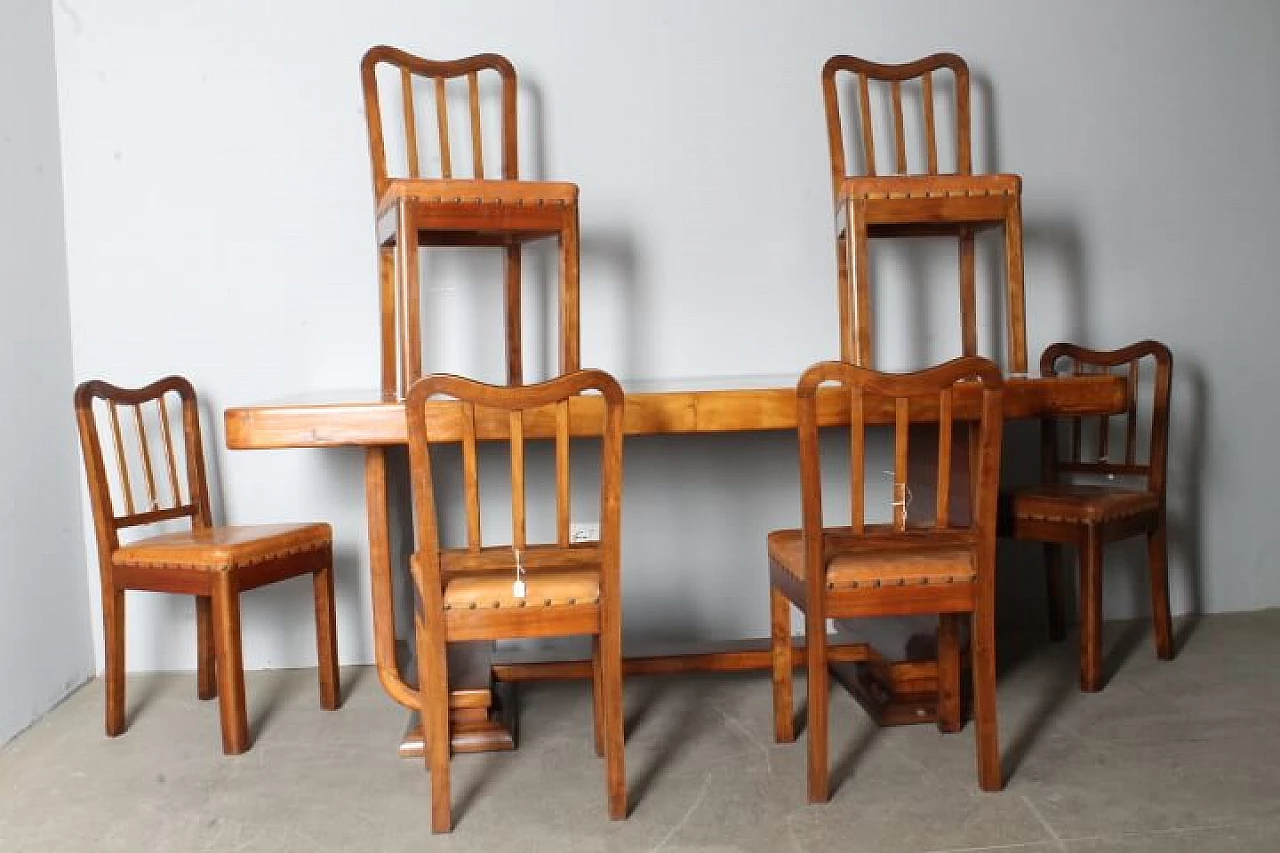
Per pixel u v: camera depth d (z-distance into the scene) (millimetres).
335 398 2504
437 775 1854
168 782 2145
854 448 1876
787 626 2244
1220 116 3248
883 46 3117
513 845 1808
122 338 2916
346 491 2996
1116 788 1971
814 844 1777
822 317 3133
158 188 2906
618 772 1889
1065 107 3191
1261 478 3283
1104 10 3191
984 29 3150
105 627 2436
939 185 2613
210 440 2951
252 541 2357
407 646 3002
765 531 3121
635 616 3092
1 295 2492
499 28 2986
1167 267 3244
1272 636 2994
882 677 2432
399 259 2359
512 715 2465
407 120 2750
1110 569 3234
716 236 3086
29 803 2051
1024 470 3199
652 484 3078
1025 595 3186
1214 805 1887
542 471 3031
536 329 3020
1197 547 3281
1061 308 3211
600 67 3027
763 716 2438
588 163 3035
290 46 2926
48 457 2709
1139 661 2787
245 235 2939
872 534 1911
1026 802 1919
